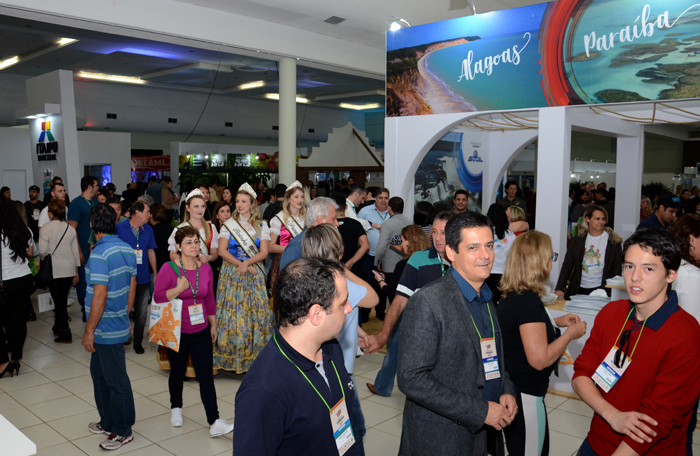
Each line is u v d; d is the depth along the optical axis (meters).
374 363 4.75
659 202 5.09
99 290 2.90
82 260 5.50
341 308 1.34
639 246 1.64
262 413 1.23
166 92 19.59
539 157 4.69
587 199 10.73
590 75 4.40
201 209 4.17
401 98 5.60
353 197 5.90
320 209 2.82
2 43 12.45
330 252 2.32
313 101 22.14
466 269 1.76
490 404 1.68
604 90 4.35
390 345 3.84
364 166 16.86
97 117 18.03
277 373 1.27
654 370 1.61
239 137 22.56
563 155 4.57
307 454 1.30
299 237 2.81
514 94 4.82
